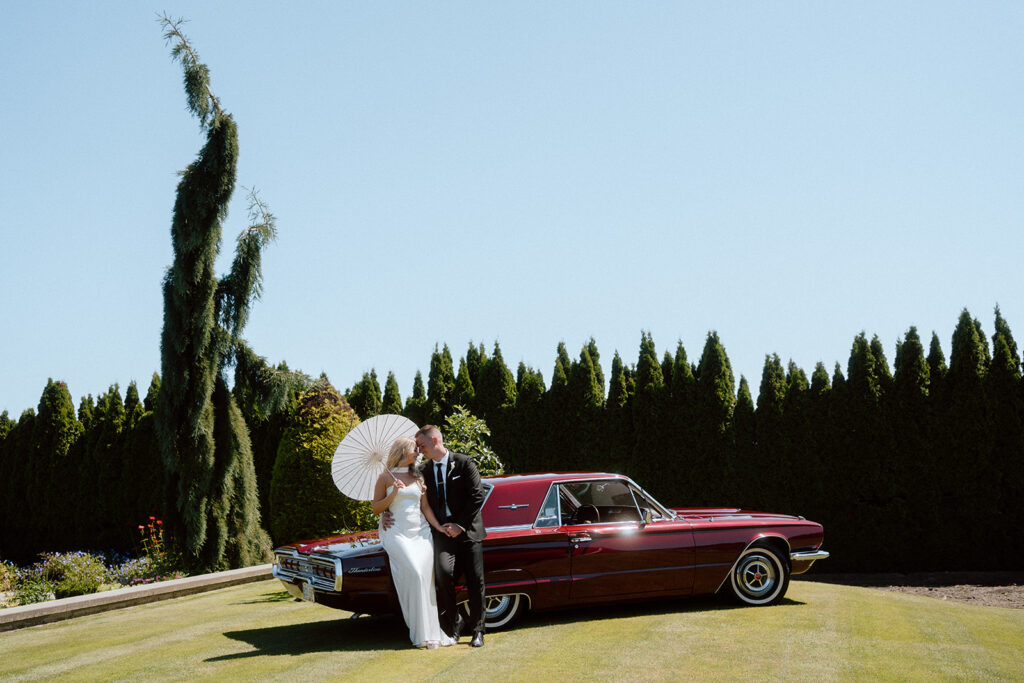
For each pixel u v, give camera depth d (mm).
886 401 14641
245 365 14656
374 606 7164
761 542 8609
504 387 18672
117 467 19062
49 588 11789
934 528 14117
